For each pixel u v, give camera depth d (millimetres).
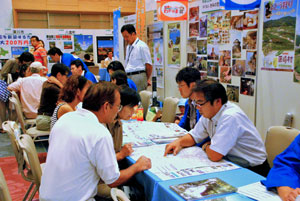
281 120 2713
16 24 9758
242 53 3123
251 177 1496
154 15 4938
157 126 2682
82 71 4699
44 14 10281
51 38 8508
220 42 3432
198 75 2379
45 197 1441
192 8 3906
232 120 1747
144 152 1913
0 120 5148
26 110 4387
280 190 1233
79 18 10695
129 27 4578
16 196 2893
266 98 2869
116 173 1479
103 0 10648
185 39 4152
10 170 3547
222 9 3334
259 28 2883
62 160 1437
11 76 5859
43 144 4539
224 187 1350
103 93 1557
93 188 1496
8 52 7988
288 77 2602
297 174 1292
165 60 4777
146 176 1556
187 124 2779
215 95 1769
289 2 2531
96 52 9078
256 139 1825
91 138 1449
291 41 2537
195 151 1920
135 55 4621
